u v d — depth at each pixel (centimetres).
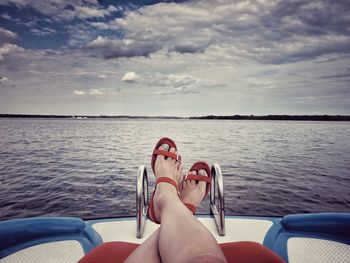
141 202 150
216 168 163
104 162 1284
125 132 4378
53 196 699
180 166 188
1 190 760
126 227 165
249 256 87
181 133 4200
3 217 559
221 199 153
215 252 58
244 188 782
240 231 160
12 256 136
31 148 1917
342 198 725
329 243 152
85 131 4541
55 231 151
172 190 131
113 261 88
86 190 755
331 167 1211
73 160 1353
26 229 146
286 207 630
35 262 133
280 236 156
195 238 65
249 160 1379
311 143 2538
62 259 135
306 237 157
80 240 150
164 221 82
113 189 764
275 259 84
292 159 1448
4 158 1420
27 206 625
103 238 153
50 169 1086
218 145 2202
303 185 846
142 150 1828
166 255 64
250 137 3344
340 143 2566
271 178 935
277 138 3195
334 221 158
